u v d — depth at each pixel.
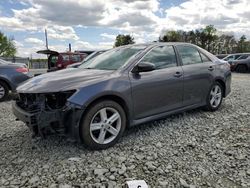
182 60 4.74
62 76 3.77
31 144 3.79
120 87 3.67
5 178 2.86
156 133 4.16
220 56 24.25
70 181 2.78
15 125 4.77
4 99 7.34
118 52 4.54
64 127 3.32
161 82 4.20
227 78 5.68
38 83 3.63
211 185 2.67
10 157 3.38
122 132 3.76
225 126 4.48
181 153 3.42
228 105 6.05
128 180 2.77
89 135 3.42
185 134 4.11
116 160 3.23
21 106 3.77
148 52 4.22
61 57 13.99
